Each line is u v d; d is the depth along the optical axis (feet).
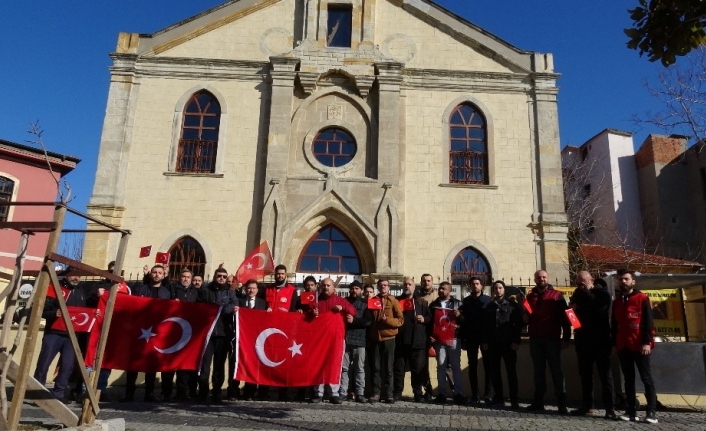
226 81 64.64
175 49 65.57
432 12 67.46
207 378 33.01
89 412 20.85
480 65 66.54
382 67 64.49
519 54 66.69
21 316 21.07
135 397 35.32
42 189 87.04
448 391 38.93
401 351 35.81
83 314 32.99
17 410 17.46
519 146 63.98
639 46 21.67
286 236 58.65
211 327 32.48
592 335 30.07
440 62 66.44
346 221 60.23
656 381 32.30
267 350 32.71
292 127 63.36
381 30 67.21
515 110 65.21
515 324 33.81
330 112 64.13
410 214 61.05
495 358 34.09
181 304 32.65
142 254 51.47
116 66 64.03
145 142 62.13
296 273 59.21
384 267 58.29
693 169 99.40
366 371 38.32
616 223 100.78
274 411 29.27
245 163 61.87
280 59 63.87
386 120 62.85
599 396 37.11
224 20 66.39
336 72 64.54
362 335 34.91
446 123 64.18
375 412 29.76
